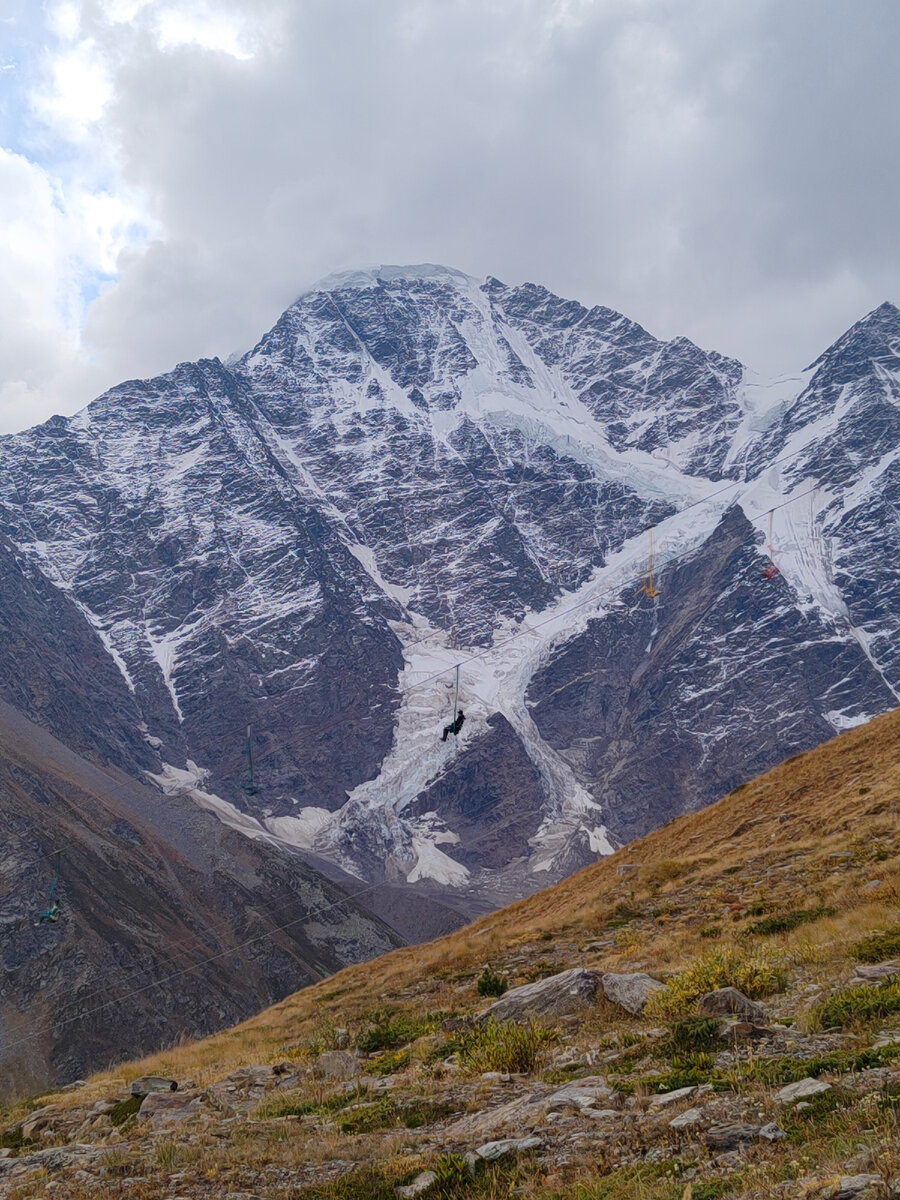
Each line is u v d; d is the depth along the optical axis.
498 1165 11.98
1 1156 19.17
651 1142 11.57
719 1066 14.01
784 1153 10.16
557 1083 15.64
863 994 15.62
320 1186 12.94
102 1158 16.55
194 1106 19.97
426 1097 16.56
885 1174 8.72
